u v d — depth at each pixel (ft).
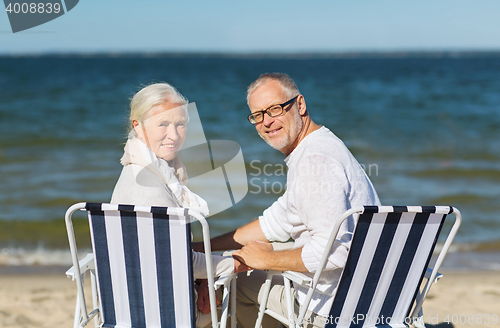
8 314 10.36
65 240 16.78
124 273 5.98
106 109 57.93
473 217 19.47
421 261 6.11
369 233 5.65
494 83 100.07
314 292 6.45
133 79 112.06
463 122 49.29
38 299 11.41
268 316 7.34
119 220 5.67
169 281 5.91
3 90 80.53
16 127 43.34
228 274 6.26
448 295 11.73
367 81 112.47
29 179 24.41
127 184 6.04
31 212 19.47
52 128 42.70
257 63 260.83
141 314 6.16
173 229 5.58
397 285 6.19
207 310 6.57
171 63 251.80
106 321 6.30
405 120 52.44
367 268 5.91
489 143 36.42
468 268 14.20
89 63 237.04
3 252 15.52
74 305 11.01
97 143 34.88
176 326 6.15
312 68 186.80
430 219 5.79
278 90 6.82
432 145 36.29
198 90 87.66
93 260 6.39
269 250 6.45
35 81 102.32
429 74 139.13
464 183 24.85
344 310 6.13
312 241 6.08
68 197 21.43
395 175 26.76
